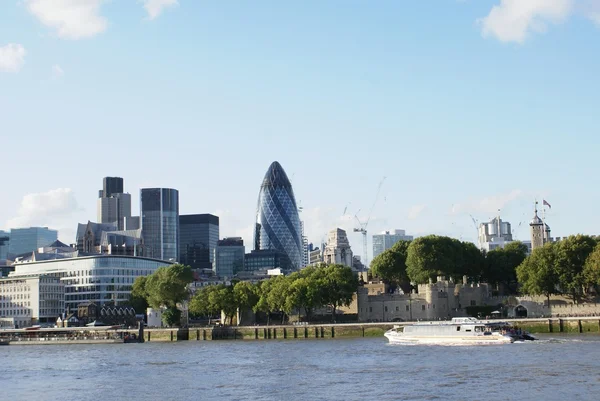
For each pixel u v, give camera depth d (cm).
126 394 14150
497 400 12094
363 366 16550
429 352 18988
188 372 16975
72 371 18250
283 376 15575
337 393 13275
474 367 15575
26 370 18938
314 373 15800
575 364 15350
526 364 15662
